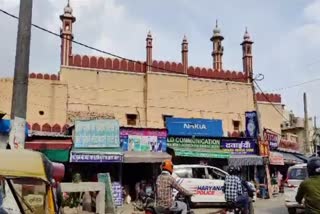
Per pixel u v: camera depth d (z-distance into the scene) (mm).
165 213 8328
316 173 6359
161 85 29047
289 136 34500
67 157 19281
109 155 19859
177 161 23844
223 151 24188
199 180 18641
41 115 25547
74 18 28094
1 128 13711
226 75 31219
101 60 28094
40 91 25766
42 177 5066
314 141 43781
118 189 19688
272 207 18312
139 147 21609
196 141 23828
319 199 6184
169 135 23344
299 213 16781
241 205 11305
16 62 10258
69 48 27531
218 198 18750
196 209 18047
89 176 20906
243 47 33094
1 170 4902
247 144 24562
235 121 30859
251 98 31812
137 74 28828
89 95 27438
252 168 25562
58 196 5773
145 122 28406
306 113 36312
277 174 27859
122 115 27969
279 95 34031
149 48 29156
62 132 23578
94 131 19953
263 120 32844
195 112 29719
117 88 28156
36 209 5562
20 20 10398
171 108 29047
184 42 30219
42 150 19172
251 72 31953
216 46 35562
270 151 27531
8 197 5711
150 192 17641
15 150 5273
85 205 15117
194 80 30172
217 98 30609
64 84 26312
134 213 16234
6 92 24656
